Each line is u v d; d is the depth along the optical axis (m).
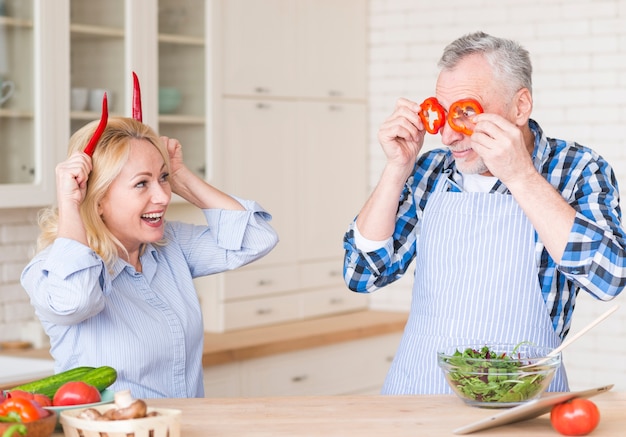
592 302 5.06
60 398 2.07
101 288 2.43
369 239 2.78
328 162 5.38
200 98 4.67
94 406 2.04
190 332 2.70
